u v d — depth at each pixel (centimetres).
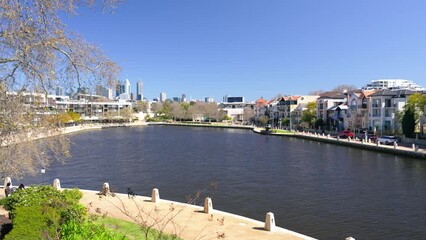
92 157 5572
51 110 1828
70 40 1525
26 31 1280
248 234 1672
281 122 14575
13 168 1666
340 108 10706
